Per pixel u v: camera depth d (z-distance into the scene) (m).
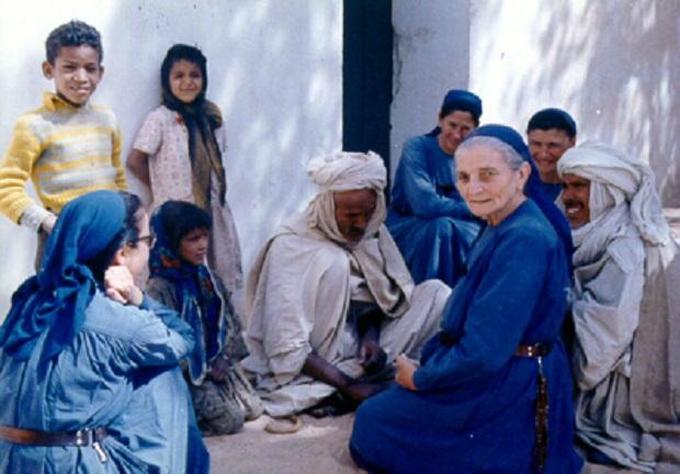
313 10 6.83
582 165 4.86
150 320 3.34
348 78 8.48
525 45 9.06
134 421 3.36
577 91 9.94
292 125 6.80
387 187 8.74
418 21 8.56
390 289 5.64
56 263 3.32
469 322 4.21
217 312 4.98
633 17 10.80
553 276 4.25
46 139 4.90
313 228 5.52
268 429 5.09
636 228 4.85
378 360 5.43
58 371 3.22
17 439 3.25
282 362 5.36
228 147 6.42
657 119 11.45
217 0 6.26
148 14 5.91
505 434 4.32
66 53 4.86
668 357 4.77
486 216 4.31
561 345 4.53
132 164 5.82
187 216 4.80
